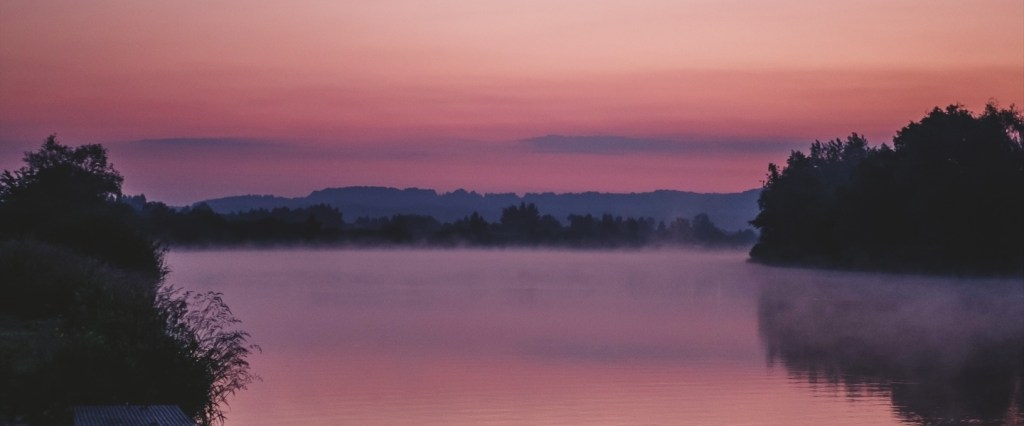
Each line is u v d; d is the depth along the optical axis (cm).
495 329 6444
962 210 11175
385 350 5162
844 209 13275
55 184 8219
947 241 11538
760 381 4162
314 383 3975
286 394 3706
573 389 3888
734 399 3728
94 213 6488
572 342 5628
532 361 4756
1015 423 3319
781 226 17138
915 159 11888
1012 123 11775
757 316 7806
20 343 2214
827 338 6053
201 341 2267
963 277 11481
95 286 2819
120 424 1655
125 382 1959
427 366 4512
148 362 2027
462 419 3294
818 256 15700
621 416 3362
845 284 12375
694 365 4684
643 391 3872
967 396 3834
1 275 3186
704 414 3428
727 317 7681
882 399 3784
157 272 6125
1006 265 11206
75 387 1908
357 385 3928
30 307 3144
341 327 6500
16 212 6581
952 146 11556
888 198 12406
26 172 8375
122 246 6031
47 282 3209
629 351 5188
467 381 4075
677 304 9200
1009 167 11231
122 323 2111
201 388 2089
